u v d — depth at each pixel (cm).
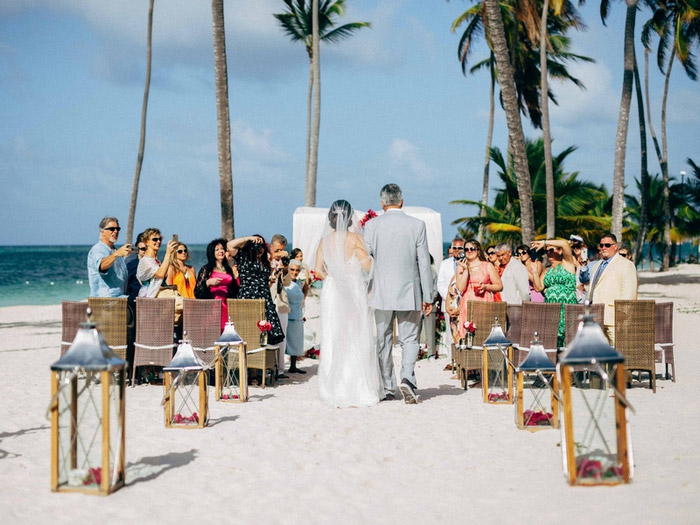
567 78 3962
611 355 458
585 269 990
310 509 449
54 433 472
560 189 3578
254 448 602
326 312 813
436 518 429
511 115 2125
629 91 2802
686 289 3553
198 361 687
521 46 3847
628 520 396
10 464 545
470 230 3691
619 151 2820
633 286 895
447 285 1209
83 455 570
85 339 465
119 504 453
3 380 998
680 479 468
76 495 469
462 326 944
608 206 4716
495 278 925
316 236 1507
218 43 1961
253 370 977
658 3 3819
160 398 836
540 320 882
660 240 6312
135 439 634
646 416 704
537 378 946
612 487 462
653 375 853
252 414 749
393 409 774
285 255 1043
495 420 707
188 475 520
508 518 421
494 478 505
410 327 819
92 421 699
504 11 3578
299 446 608
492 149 3622
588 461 492
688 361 1158
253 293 953
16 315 2600
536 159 3653
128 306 946
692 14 3675
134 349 934
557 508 430
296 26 3662
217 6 1952
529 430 654
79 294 4784
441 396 865
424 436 641
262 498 471
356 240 814
